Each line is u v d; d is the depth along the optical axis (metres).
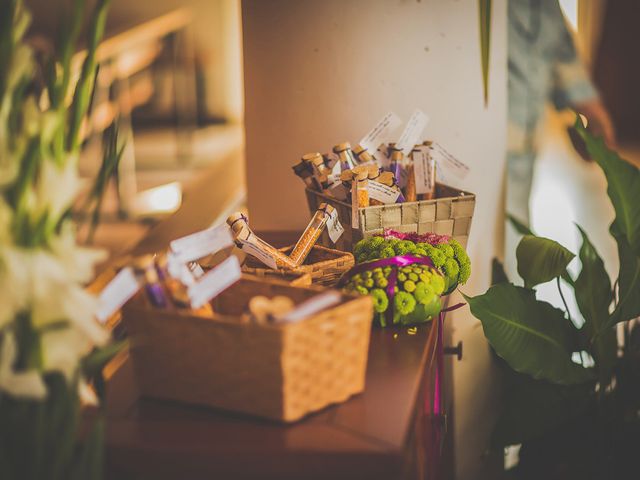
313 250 1.54
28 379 1.00
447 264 1.50
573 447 1.87
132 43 5.57
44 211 1.02
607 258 2.28
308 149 2.00
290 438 1.12
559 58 2.16
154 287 1.20
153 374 1.21
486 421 2.02
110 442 1.12
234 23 6.32
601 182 2.24
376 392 1.23
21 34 1.04
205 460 1.11
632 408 1.95
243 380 1.15
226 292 1.29
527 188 2.20
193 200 2.79
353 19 1.93
